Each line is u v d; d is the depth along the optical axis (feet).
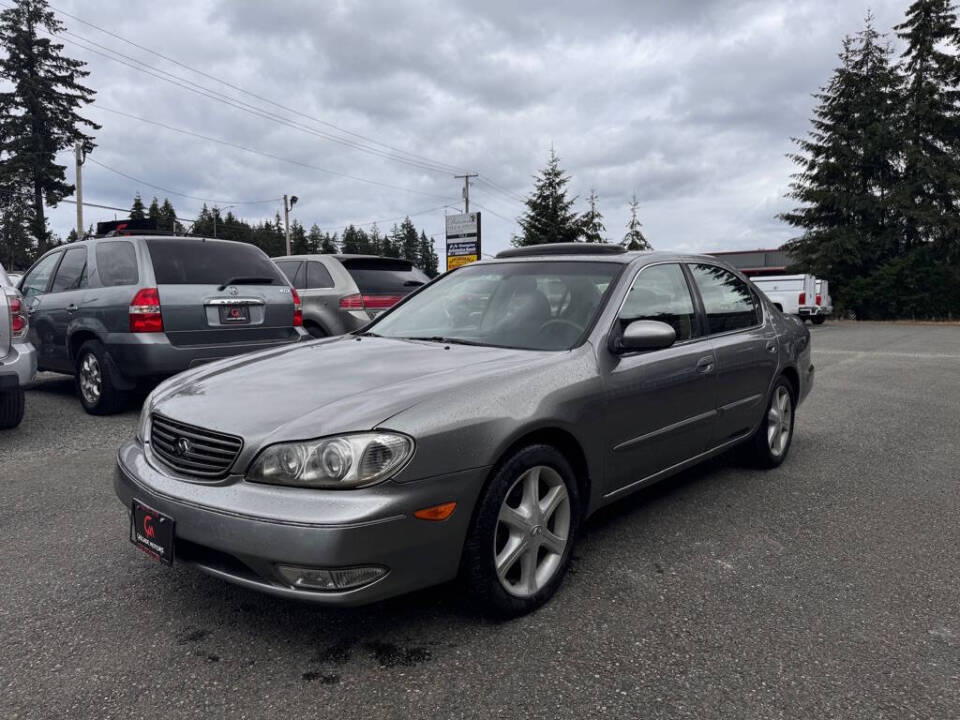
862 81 110.73
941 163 105.60
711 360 12.71
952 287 101.14
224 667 7.68
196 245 21.48
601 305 11.00
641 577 10.07
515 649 8.05
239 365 10.67
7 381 17.75
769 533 11.89
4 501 13.48
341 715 6.82
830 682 7.43
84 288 21.95
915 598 9.45
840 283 108.58
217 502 7.69
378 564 7.39
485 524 8.23
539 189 120.88
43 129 160.35
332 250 413.18
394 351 10.72
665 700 7.09
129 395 21.72
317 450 7.50
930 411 23.70
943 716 6.86
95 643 8.19
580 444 9.65
